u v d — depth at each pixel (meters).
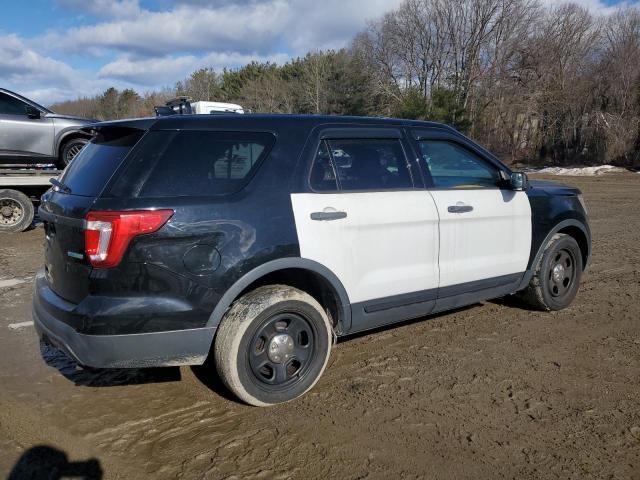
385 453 3.16
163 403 3.72
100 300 3.20
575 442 3.27
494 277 4.84
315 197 3.77
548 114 37.88
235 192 3.52
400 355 4.48
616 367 4.27
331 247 3.79
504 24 41.38
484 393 3.85
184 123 3.51
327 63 49.88
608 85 34.84
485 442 3.27
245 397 3.55
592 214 12.91
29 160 9.51
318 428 3.42
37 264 7.64
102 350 3.21
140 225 3.20
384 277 4.09
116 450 3.18
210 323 3.41
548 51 39.28
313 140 3.88
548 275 5.33
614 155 32.88
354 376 4.11
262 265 3.52
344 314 3.95
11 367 4.28
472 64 42.69
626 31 35.88
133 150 3.38
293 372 3.77
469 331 5.01
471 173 4.82
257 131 3.71
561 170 29.64
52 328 3.40
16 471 2.98
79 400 3.75
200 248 3.35
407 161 4.34
